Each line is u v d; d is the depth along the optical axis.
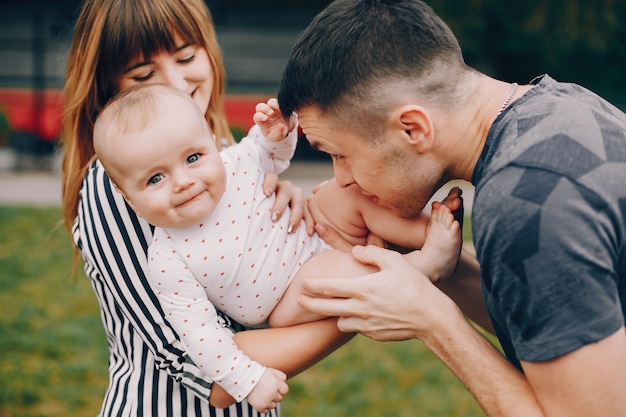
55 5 14.70
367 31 1.67
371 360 4.98
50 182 11.70
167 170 1.75
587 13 14.66
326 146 1.78
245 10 16.06
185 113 1.77
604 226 1.45
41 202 10.10
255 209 1.92
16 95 14.10
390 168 1.74
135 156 1.72
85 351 5.10
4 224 8.65
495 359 1.68
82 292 6.29
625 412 1.46
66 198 2.16
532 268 1.45
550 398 1.51
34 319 5.63
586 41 14.79
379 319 1.77
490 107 1.71
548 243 1.44
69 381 4.67
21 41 15.89
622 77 15.09
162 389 1.92
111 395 1.97
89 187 1.93
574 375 1.45
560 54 14.96
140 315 1.87
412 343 5.31
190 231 1.83
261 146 2.07
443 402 4.40
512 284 1.48
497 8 14.67
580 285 1.43
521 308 1.48
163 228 1.83
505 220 1.47
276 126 2.00
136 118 1.73
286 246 1.96
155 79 2.13
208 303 1.83
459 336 1.70
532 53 15.04
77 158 2.15
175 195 1.75
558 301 1.44
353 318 1.81
